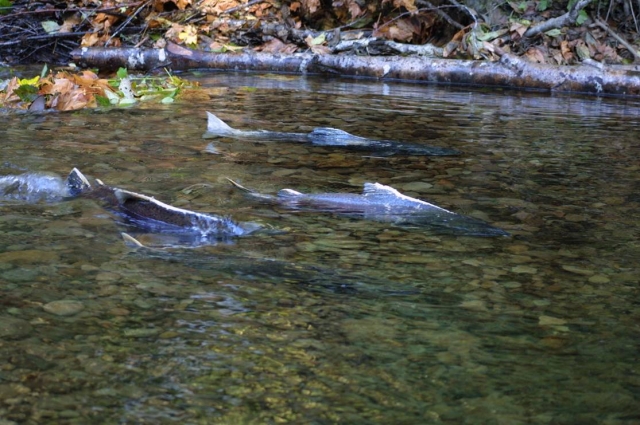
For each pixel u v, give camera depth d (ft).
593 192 15.24
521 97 27.58
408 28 33.83
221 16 35.32
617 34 33.09
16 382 7.59
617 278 10.75
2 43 33.55
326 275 10.50
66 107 22.56
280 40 34.17
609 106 25.99
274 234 12.07
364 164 16.93
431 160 17.51
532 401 7.53
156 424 7.02
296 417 7.19
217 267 10.60
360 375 7.95
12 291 9.61
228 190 14.37
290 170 16.14
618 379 7.97
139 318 9.04
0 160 15.72
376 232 12.36
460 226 12.71
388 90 28.27
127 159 16.35
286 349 8.45
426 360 8.29
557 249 11.88
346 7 35.19
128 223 12.19
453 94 27.81
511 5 33.94
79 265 10.48
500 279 10.61
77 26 35.01
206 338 8.63
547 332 9.04
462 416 7.26
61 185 13.87
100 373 7.83
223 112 22.48
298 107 23.89
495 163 17.42
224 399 7.46
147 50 31.89
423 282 10.42
